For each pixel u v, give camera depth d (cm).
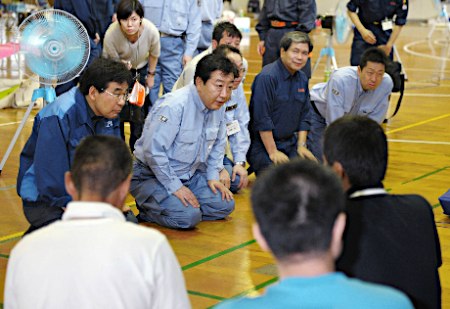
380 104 599
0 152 672
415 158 695
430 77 1252
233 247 450
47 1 793
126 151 236
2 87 867
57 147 400
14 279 218
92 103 404
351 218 245
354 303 160
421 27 2192
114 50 650
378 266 242
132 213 484
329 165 254
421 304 244
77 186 230
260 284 392
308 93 589
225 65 462
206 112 476
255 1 2280
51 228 221
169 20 720
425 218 250
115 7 690
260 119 571
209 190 499
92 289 212
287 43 563
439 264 257
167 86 736
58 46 545
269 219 170
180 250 441
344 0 1046
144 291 216
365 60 578
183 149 477
